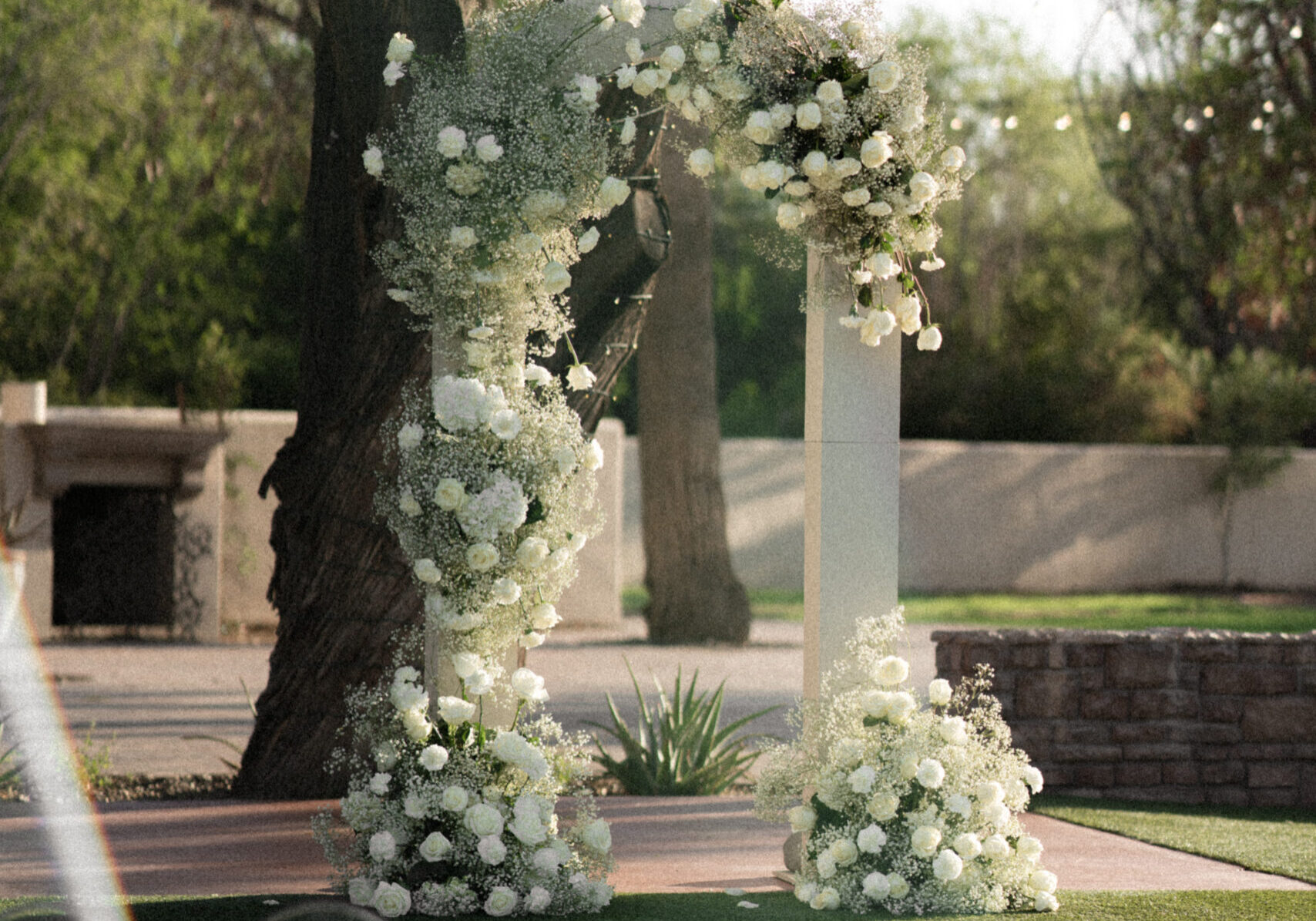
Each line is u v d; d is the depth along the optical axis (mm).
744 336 32312
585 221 6117
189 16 19656
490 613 4598
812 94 4691
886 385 4980
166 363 24922
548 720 4777
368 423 6297
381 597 6453
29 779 6883
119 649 14336
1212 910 4609
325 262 6801
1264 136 15906
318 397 6766
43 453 14797
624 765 7418
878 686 4883
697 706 7590
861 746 4699
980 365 26984
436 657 4730
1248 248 17172
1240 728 7254
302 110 13672
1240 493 24188
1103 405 26031
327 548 6477
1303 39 15227
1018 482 23828
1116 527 24062
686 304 16219
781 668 13641
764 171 4617
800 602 21953
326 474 6426
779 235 4902
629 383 28375
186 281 24703
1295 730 7250
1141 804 7020
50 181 21828
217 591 15680
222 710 10180
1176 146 17125
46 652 13789
